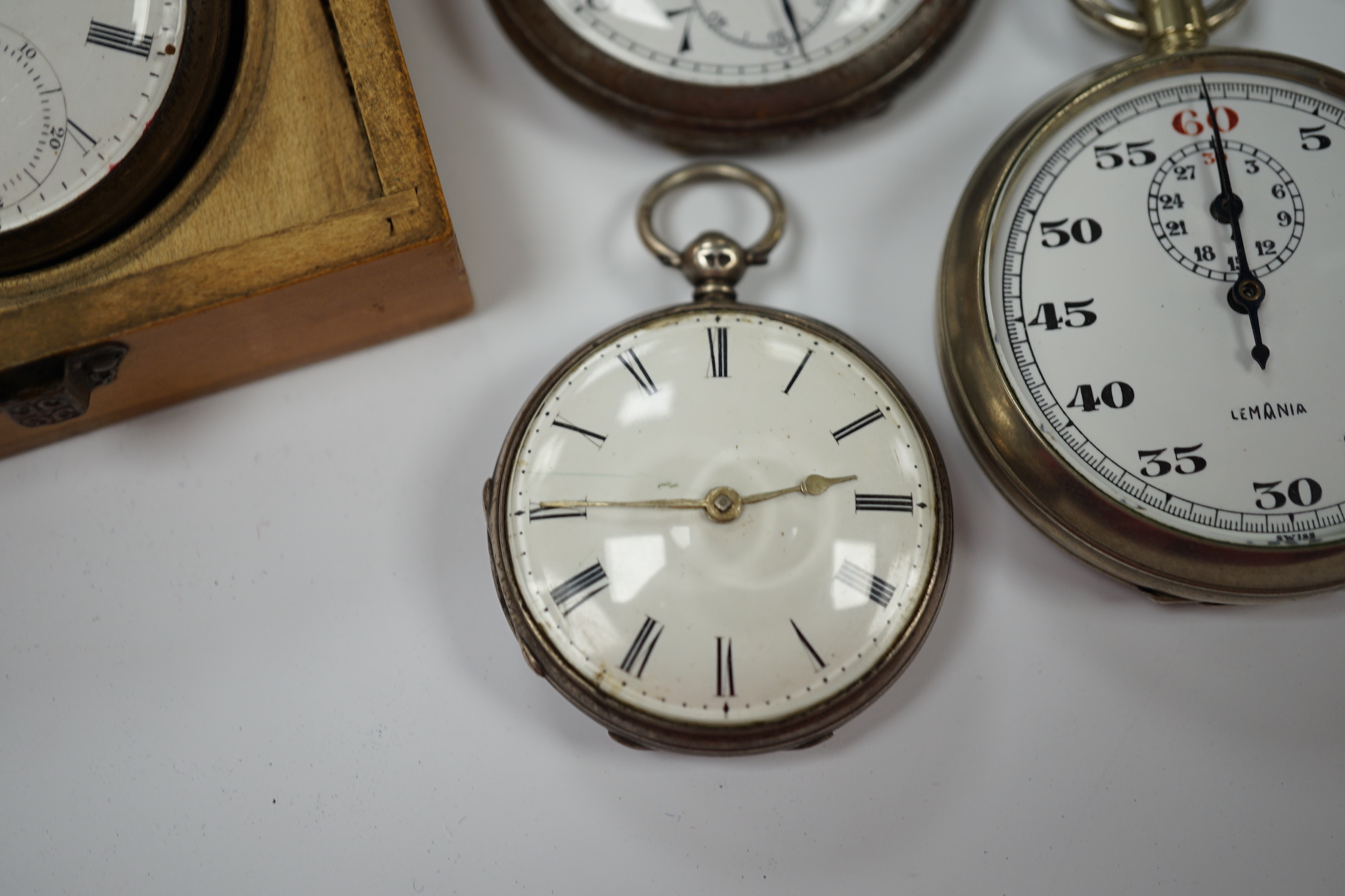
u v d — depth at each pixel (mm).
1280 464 180
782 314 184
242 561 189
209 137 181
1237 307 183
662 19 195
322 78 180
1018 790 186
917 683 188
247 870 182
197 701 185
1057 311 184
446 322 195
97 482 190
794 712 173
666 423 178
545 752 185
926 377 195
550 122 199
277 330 184
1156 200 186
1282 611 192
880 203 200
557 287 196
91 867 182
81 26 177
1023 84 203
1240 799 187
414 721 185
